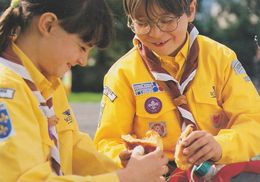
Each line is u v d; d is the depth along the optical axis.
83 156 2.94
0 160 2.31
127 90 3.30
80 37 2.54
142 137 3.29
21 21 2.55
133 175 2.49
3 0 3.05
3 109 2.36
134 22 3.09
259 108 3.27
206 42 3.37
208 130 3.24
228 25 21.50
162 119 3.24
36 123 2.45
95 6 2.55
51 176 2.38
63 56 2.54
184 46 3.24
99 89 20.62
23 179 2.31
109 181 2.44
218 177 2.85
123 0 3.11
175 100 3.23
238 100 3.26
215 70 3.30
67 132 2.88
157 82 3.26
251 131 3.14
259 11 11.32
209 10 21.84
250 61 19.31
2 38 2.56
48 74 2.61
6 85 2.41
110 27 2.60
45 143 2.55
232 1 22.39
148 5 2.99
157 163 2.55
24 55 2.54
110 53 20.39
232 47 20.16
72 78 20.45
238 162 2.92
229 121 3.27
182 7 3.05
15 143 2.33
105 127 3.29
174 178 2.99
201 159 2.82
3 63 2.50
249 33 20.72
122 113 3.29
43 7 2.51
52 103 2.70
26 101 2.44
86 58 2.62
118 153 3.10
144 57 3.29
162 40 3.12
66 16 2.50
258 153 3.13
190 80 3.24
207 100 3.24
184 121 3.21
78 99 15.09
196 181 2.87
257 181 2.87
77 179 2.40
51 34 2.52
